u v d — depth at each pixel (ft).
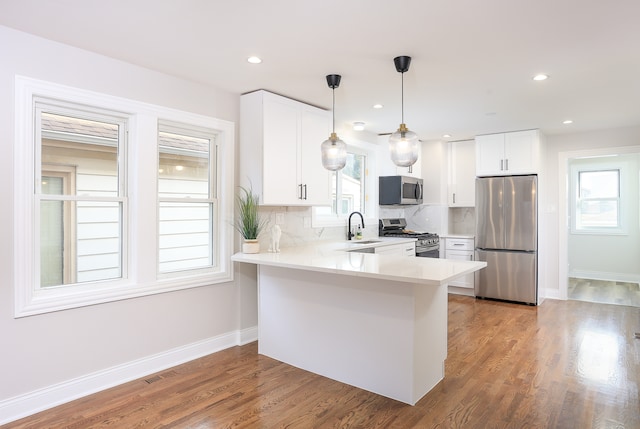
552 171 18.49
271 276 11.14
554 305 17.16
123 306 9.60
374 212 18.61
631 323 14.37
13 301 7.88
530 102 12.73
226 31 7.86
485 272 18.29
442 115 14.58
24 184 8.00
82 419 7.88
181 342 10.78
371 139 18.15
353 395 8.89
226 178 11.82
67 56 8.57
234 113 12.02
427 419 7.87
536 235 17.12
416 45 8.45
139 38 8.22
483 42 8.28
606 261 22.98
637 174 22.02
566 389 9.10
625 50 8.65
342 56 9.08
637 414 7.98
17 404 7.92
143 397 8.80
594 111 13.89
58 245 8.80
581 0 6.57
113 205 9.68
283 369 10.36
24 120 7.98
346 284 9.47
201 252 11.58
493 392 9.00
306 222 14.53
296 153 12.53
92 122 9.32
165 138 10.69
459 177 20.21
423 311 8.83
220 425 7.67
